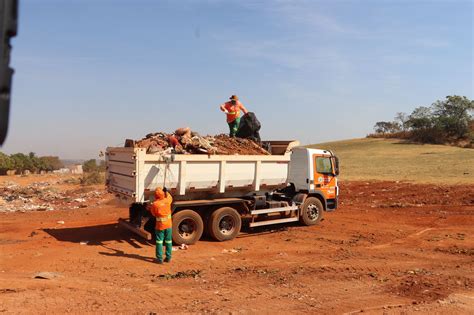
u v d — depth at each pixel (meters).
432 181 26.55
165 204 10.10
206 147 12.68
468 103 82.25
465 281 8.21
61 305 6.64
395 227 14.85
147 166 11.45
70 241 12.32
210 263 10.00
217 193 12.95
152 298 7.14
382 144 78.69
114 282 8.27
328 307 6.64
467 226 14.74
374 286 7.90
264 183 13.69
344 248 11.70
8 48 1.25
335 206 16.12
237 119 15.37
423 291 7.55
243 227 14.95
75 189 29.78
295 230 14.44
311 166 15.28
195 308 6.61
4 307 6.37
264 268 9.45
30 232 13.72
